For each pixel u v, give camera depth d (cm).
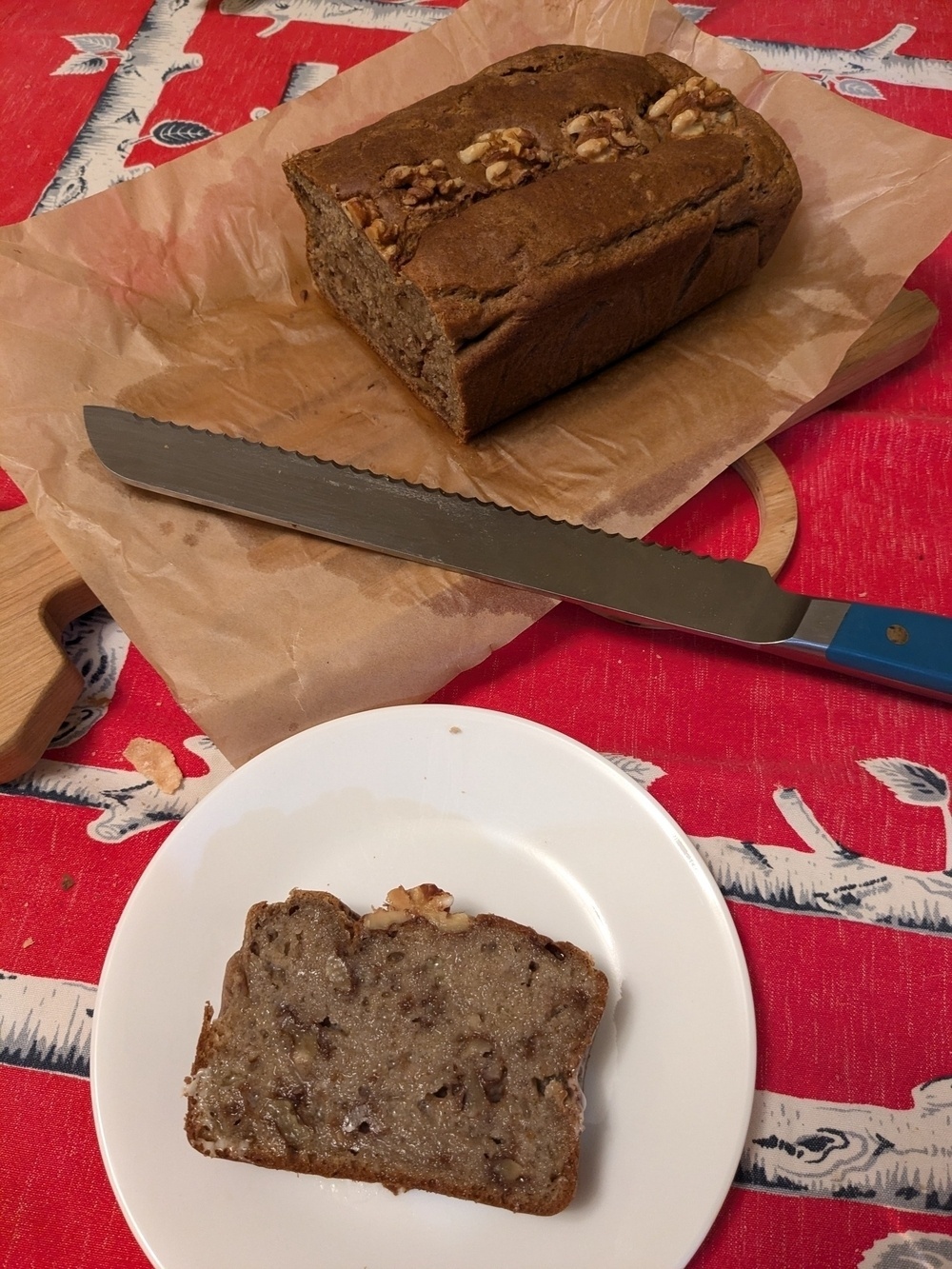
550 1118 29
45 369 44
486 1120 29
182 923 32
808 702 38
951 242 50
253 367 46
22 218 52
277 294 48
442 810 34
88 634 40
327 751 34
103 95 57
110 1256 29
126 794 37
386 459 43
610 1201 29
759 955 33
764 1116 31
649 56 48
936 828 36
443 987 31
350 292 45
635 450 43
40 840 36
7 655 37
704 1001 31
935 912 34
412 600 39
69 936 34
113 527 40
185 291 47
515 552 39
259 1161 29
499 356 40
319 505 40
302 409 44
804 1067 32
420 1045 30
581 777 34
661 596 38
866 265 45
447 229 40
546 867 33
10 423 42
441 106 44
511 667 39
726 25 59
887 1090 31
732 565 38
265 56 59
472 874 33
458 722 35
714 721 38
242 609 38
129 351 45
